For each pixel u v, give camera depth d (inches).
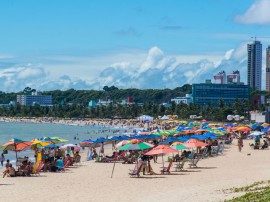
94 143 2726.4
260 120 7401.6
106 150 3671.3
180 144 2018.9
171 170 1914.4
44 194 1353.3
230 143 3750.0
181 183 1528.1
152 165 2192.4
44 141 2380.7
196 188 1332.4
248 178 1561.3
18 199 1273.4
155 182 1571.1
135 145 1849.2
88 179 1712.6
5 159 3088.1
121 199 1228.5
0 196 1331.2
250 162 2231.8
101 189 1432.1
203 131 3321.9
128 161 2329.0
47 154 2364.7
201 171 1866.4
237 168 1959.9
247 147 3334.2
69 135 7042.3
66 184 1577.3
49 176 1835.6
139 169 1724.9
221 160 2331.4
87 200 1229.1
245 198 1048.2
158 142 3056.1
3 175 1861.5
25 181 1681.8
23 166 1900.8
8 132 7824.8
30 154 3467.0
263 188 1194.6
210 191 1240.2
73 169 2103.8
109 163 2375.7
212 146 3058.6
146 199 1200.2
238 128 4065.0
